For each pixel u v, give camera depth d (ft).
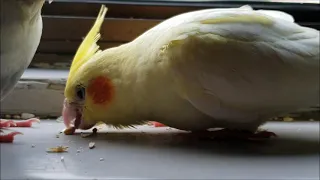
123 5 0.91
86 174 0.49
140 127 0.77
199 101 0.63
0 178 0.48
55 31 0.89
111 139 0.67
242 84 0.61
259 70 0.61
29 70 0.87
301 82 0.62
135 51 0.69
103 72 0.70
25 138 0.66
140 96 0.68
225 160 0.57
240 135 0.69
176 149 0.62
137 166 0.53
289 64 0.61
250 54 0.61
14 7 0.55
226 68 0.61
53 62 0.91
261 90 0.61
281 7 0.92
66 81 0.77
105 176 0.49
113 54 0.71
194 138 0.69
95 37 0.73
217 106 0.63
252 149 0.63
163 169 0.52
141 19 0.91
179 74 0.62
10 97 0.78
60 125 0.76
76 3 0.90
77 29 0.90
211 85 0.62
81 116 0.71
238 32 0.62
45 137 0.67
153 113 0.69
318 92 0.63
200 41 0.61
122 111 0.70
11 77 0.60
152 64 0.66
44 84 0.79
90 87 0.69
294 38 0.64
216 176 0.50
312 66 0.62
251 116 0.66
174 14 0.92
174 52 0.62
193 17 0.66
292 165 0.55
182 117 0.68
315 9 0.92
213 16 0.65
